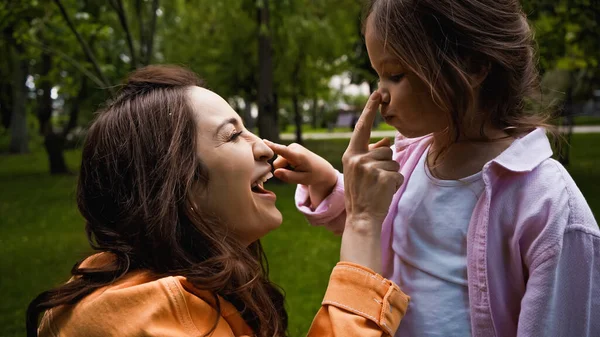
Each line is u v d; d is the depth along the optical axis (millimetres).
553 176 1224
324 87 19531
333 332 1286
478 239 1235
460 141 1344
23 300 4715
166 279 1278
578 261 1174
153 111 1420
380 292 1298
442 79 1187
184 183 1370
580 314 1180
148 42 7516
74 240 7062
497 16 1206
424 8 1182
